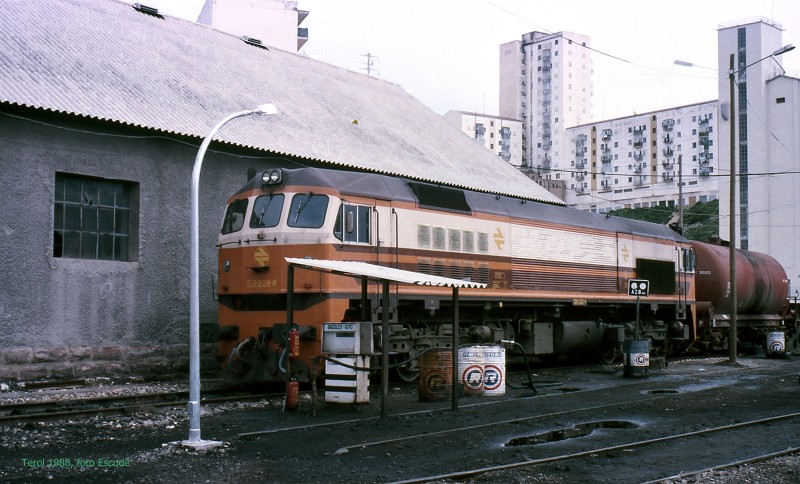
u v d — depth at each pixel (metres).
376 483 8.22
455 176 25.77
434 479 8.35
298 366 14.61
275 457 9.48
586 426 12.21
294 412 13.00
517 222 20.09
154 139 18.81
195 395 10.16
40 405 13.05
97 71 19.28
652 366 22.03
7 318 16.05
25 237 16.41
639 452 10.16
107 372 17.45
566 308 22.59
